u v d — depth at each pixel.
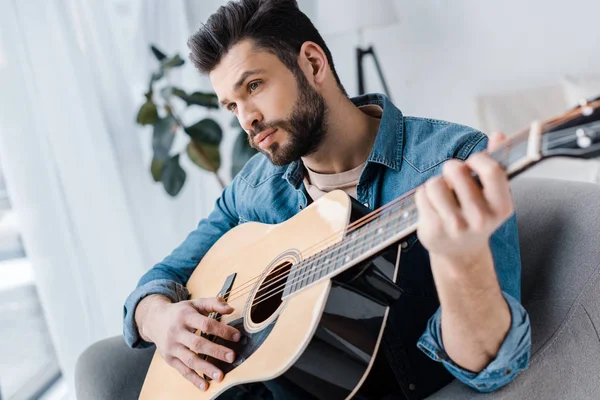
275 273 1.06
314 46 1.14
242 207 1.41
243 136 2.13
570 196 1.12
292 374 0.88
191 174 2.56
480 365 0.83
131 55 2.34
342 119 1.17
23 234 1.78
